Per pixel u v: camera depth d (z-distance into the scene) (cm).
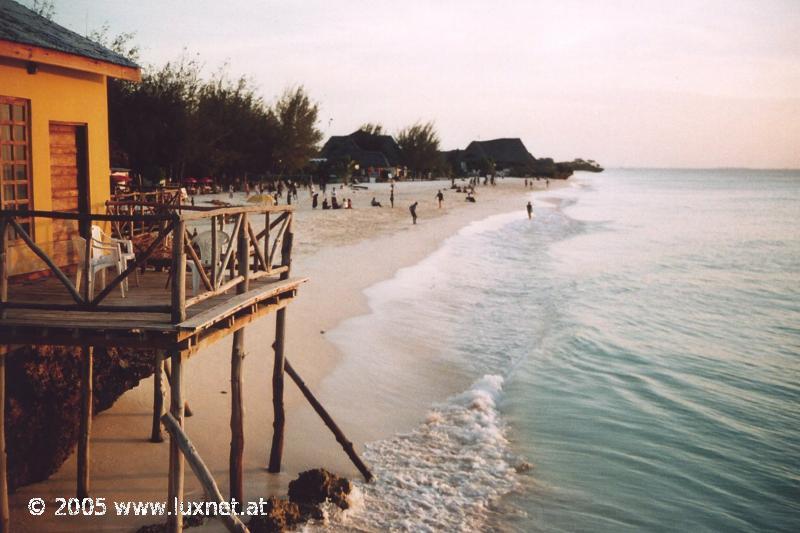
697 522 927
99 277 959
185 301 668
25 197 941
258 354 1432
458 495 948
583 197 10838
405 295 2205
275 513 812
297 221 4138
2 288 668
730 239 4728
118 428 1044
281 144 6556
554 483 1006
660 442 1190
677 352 1811
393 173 10038
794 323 2205
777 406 1409
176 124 4747
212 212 723
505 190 9731
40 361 855
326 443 1066
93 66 1010
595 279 2897
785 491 1030
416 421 1191
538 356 1645
